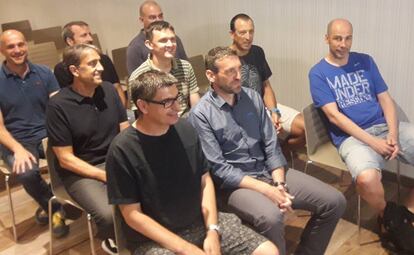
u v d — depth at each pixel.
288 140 3.17
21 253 2.64
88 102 2.37
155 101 1.70
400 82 2.95
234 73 2.12
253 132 2.27
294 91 3.51
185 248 1.75
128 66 3.34
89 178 2.31
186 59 3.42
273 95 3.22
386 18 2.88
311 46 3.28
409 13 2.77
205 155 2.13
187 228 1.89
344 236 2.62
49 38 4.92
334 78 2.68
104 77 3.35
